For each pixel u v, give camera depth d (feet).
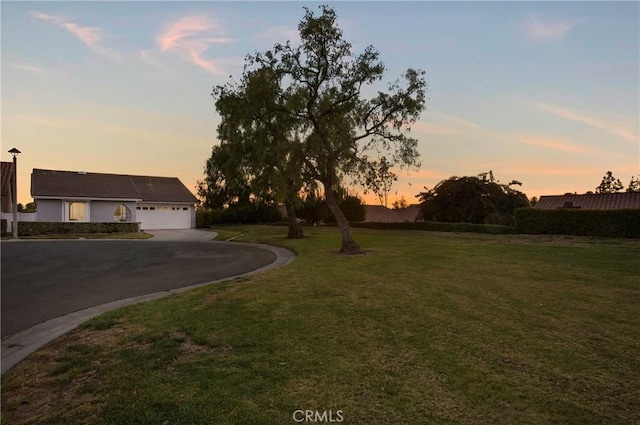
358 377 11.82
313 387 11.16
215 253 50.90
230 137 67.82
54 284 29.22
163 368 12.61
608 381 11.49
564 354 13.60
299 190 53.11
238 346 14.58
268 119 50.01
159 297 24.39
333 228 108.78
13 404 10.50
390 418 9.50
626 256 40.96
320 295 23.29
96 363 13.28
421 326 16.88
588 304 20.70
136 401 10.38
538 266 34.55
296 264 37.32
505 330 16.28
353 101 47.67
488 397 10.51
